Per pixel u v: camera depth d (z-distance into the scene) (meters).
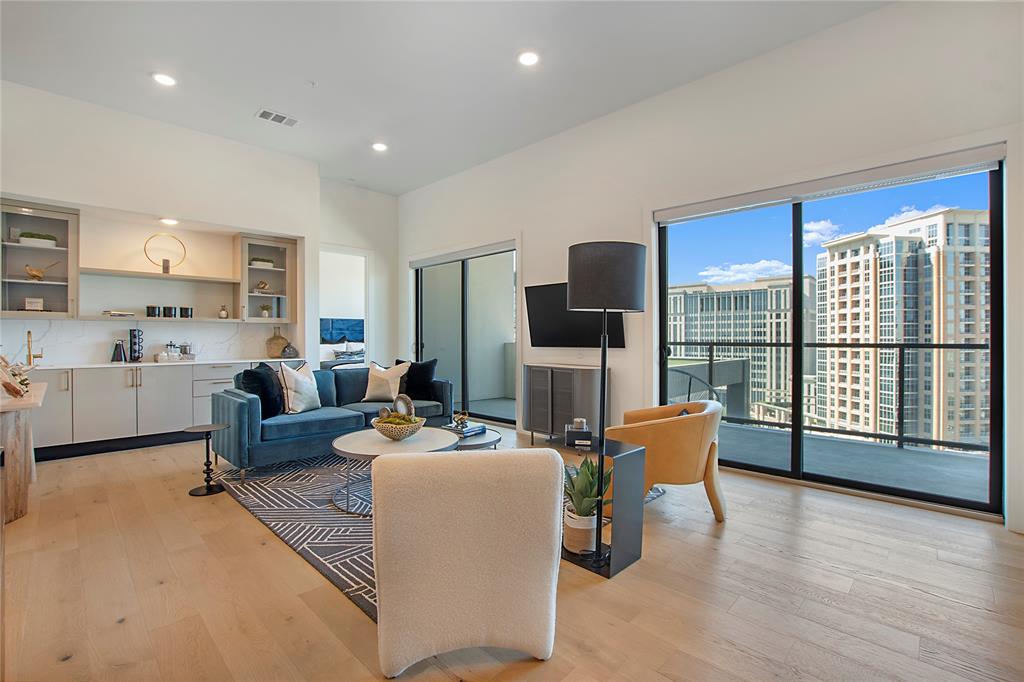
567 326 4.74
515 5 2.94
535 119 4.53
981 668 1.57
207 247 5.34
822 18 3.10
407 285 6.79
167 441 4.69
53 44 3.32
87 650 1.65
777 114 3.43
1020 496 2.62
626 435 2.74
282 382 4.07
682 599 1.99
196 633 1.75
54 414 4.05
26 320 4.31
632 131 4.25
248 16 3.03
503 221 5.42
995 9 2.66
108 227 4.74
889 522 2.78
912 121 2.91
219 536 2.59
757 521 2.81
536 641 1.60
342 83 3.87
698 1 2.92
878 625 1.81
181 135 4.69
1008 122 2.63
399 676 1.55
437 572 1.52
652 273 4.15
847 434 3.61
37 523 2.74
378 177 6.14
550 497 1.56
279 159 5.35
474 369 6.53
